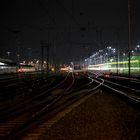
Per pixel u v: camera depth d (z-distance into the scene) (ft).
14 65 275.59
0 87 117.70
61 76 265.75
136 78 196.65
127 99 79.41
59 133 39.47
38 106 68.85
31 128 41.63
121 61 310.86
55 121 48.83
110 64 356.59
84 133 39.42
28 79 187.62
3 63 257.96
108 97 89.45
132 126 44.06
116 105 70.38
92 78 215.72
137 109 62.90
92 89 115.55
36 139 36.14
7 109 62.44
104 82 165.48
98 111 60.64
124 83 156.76
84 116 54.24
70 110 62.39
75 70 502.79
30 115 55.47
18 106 66.28
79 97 86.63
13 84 139.33
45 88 124.57
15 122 47.98
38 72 291.38
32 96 91.20
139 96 86.12
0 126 44.73
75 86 138.31
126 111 60.18
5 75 205.77
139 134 38.45
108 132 39.83
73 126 44.47
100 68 440.86
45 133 39.55
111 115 55.11
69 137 37.11
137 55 273.13
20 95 93.45
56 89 122.01
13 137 35.47
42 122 47.57
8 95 92.43
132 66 267.80
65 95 95.50
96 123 46.83
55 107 64.75
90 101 79.51
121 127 43.24
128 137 36.76
